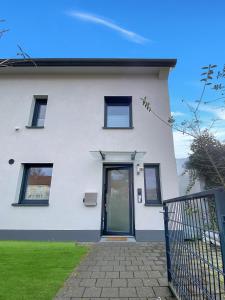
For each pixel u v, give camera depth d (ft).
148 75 26.66
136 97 25.67
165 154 23.16
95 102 25.49
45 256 14.11
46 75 26.86
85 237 20.70
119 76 26.63
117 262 13.29
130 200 22.54
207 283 5.97
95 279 10.44
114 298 8.48
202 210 6.22
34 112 26.14
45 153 23.49
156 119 24.54
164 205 10.53
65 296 8.61
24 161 23.25
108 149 23.48
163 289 9.32
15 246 17.19
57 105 25.40
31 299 8.06
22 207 21.68
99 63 25.38
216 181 19.29
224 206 5.00
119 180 23.32
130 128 24.17
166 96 25.57
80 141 23.84
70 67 25.88
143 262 13.32
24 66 25.67
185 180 26.05
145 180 22.82
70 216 21.40
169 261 9.78
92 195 21.66
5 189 22.34
